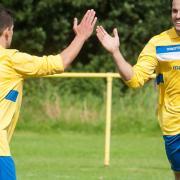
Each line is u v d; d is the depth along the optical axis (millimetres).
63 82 53000
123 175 27266
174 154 17391
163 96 17328
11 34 15375
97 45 58938
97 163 31203
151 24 58344
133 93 49469
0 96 14828
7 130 14945
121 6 58156
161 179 26344
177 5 16844
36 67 14812
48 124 47219
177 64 16938
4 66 14852
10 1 57438
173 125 17188
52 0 57500
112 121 47094
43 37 57719
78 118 47219
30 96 50125
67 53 14945
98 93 53375
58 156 33906
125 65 16062
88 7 58281
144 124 46750
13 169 14945
